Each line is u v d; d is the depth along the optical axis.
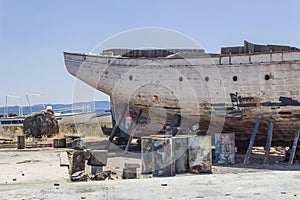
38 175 10.33
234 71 13.48
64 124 27.95
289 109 12.75
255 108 13.33
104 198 6.23
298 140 13.41
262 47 14.09
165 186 7.25
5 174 10.50
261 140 14.48
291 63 12.38
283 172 9.02
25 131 24.08
